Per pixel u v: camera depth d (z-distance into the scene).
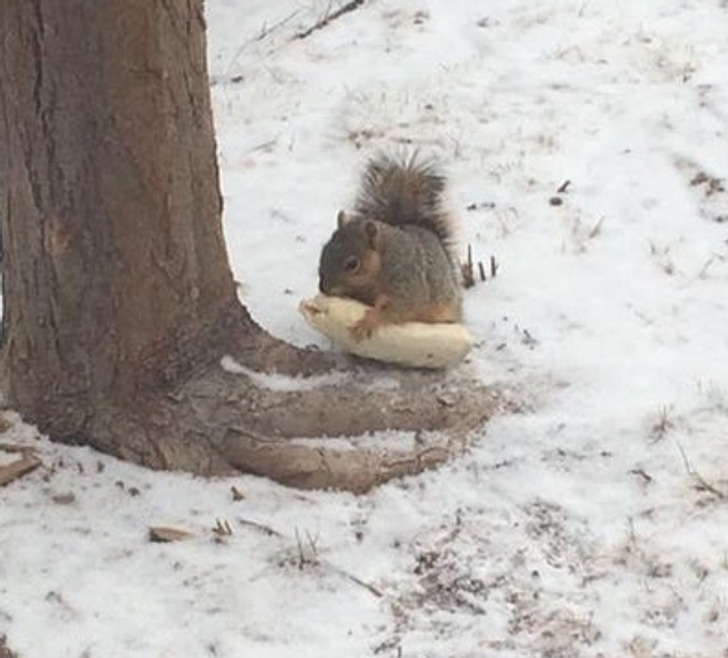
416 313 2.97
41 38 2.74
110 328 2.85
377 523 2.80
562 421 2.96
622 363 3.07
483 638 2.64
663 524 2.80
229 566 2.73
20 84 2.77
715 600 2.67
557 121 3.73
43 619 2.65
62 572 2.72
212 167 2.89
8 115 2.79
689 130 3.67
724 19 4.04
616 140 3.66
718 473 2.87
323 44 4.11
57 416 2.91
